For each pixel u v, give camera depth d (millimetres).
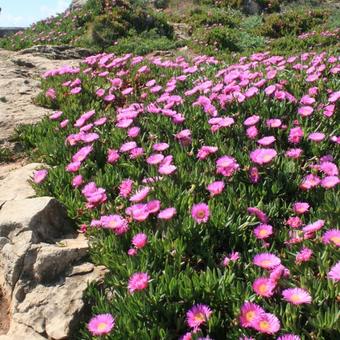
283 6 14055
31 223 2021
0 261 2000
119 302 1605
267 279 1504
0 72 4945
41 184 2430
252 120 2596
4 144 3201
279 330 1399
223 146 2432
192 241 1848
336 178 2029
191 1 14297
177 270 1750
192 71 3965
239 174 2246
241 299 1522
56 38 9758
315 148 2418
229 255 1801
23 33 11000
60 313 1722
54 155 2809
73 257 1903
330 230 1703
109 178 2357
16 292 1852
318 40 8938
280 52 8422
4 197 2418
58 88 4027
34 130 3258
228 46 9180
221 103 2900
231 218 1905
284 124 2734
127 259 1745
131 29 9859
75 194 2305
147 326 1543
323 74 3695
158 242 1799
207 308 1492
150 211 1913
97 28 9625
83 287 1782
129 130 2654
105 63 4785
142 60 4867
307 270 1572
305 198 2148
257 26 11000
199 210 1864
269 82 3314
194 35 9859
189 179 2229
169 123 2795
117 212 2100
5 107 3799
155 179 2182
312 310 1428
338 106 2836
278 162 2270
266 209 2027
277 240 1895
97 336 1525
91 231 2086
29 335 1700
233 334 1414
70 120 3283
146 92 3779
